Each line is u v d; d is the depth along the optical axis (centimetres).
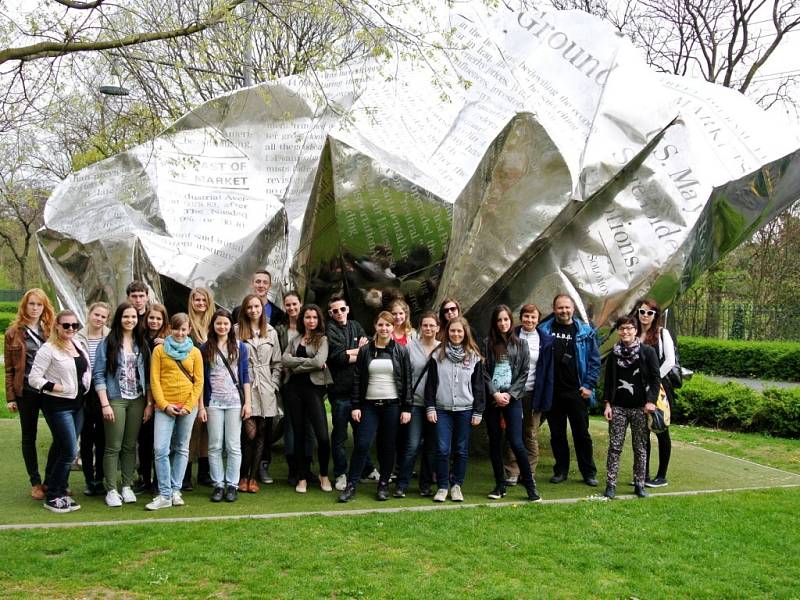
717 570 514
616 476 713
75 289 848
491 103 816
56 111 834
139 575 480
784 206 941
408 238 720
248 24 807
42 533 562
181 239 822
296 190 852
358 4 794
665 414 721
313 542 548
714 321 2564
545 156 747
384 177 711
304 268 774
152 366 655
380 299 758
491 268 781
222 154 901
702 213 791
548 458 905
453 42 875
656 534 586
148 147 898
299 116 905
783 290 2681
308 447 743
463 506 666
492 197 773
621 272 789
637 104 822
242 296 815
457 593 462
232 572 487
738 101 900
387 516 620
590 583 486
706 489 757
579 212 803
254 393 713
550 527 600
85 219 863
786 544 573
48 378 630
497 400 691
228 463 686
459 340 690
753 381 2059
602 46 864
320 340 707
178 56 841
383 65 880
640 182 809
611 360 725
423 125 805
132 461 671
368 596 455
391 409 686
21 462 836
